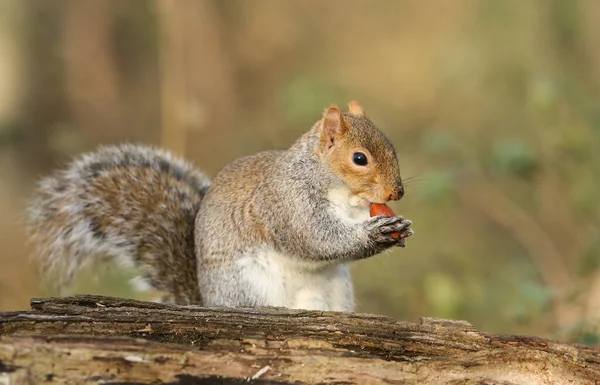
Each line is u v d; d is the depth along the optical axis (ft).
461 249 47.21
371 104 64.75
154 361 20.18
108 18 66.13
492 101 59.62
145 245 31.55
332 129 28.89
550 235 47.47
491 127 57.67
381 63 71.10
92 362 19.85
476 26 64.59
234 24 72.64
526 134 54.08
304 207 28.99
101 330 21.70
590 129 45.52
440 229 48.70
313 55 72.95
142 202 32.01
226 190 30.27
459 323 22.91
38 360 19.62
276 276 29.35
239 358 20.97
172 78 53.93
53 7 66.03
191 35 67.15
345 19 76.28
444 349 22.44
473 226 50.01
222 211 29.91
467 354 21.52
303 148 29.48
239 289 29.19
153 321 21.99
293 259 29.27
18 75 63.26
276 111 61.62
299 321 22.45
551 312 37.91
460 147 45.96
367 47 73.61
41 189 32.89
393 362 21.33
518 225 48.08
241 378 20.75
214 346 21.16
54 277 32.65
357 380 21.12
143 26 66.44
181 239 31.55
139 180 32.42
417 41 72.90
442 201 43.80
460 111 61.05
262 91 68.54
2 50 63.31
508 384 21.39
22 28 64.49
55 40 65.26
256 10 74.02
